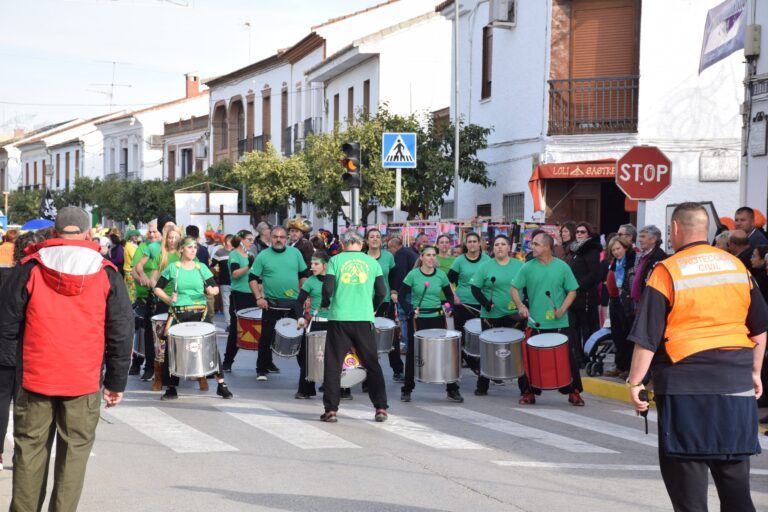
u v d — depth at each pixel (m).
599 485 7.55
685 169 22.08
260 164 37.88
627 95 22.53
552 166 21.55
